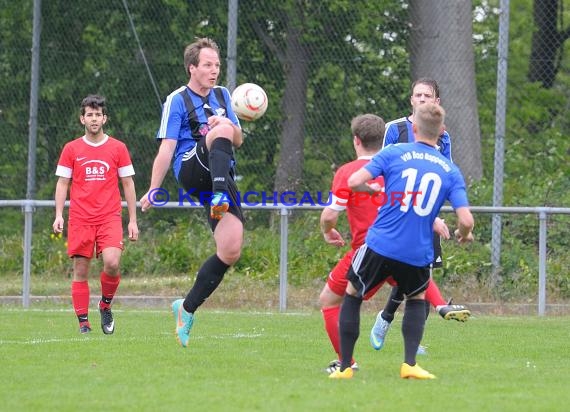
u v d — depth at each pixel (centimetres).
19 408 1502
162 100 4403
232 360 2072
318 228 3838
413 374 1809
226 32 4272
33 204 3469
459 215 1727
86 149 2631
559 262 3541
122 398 1582
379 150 1897
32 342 2372
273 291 3612
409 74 4350
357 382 1756
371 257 1742
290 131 4188
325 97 4212
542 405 1552
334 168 4147
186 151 2070
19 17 4478
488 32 5331
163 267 3934
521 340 2559
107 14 4425
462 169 4303
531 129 5112
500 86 3525
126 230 4212
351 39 4222
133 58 4403
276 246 3809
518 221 3622
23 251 3769
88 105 2627
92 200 2619
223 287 3628
